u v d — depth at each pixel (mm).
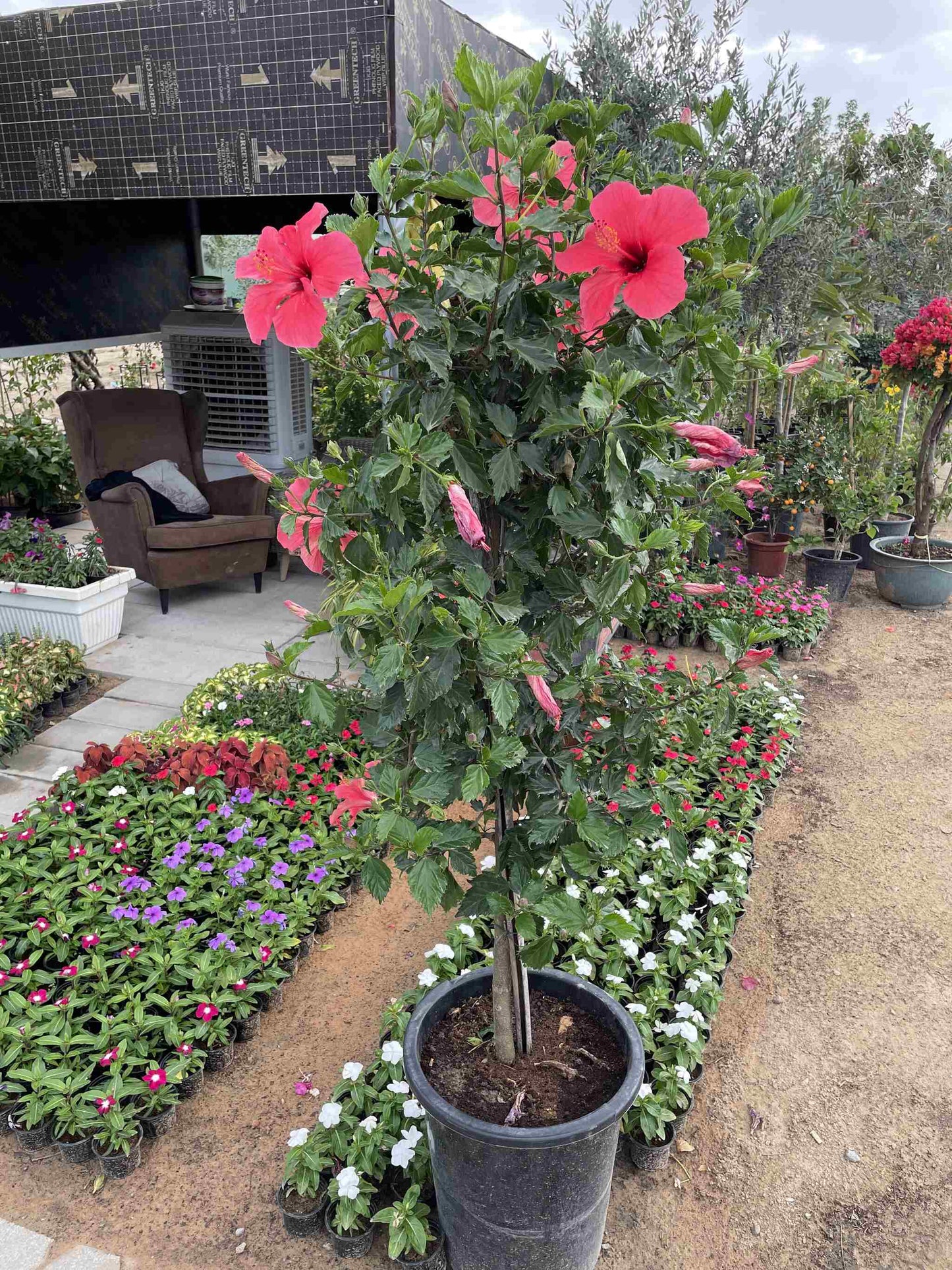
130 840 3410
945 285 7672
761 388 6938
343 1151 2246
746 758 4328
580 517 1455
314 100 3494
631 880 3289
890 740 4828
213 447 7746
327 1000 2982
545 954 1589
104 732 4578
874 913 3463
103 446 6539
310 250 1296
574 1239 1922
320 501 1642
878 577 6992
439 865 1547
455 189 1325
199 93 3656
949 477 8078
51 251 6336
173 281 7613
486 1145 1723
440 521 1543
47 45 3809
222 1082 2664
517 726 1597
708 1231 2252
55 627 5383
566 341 1522
